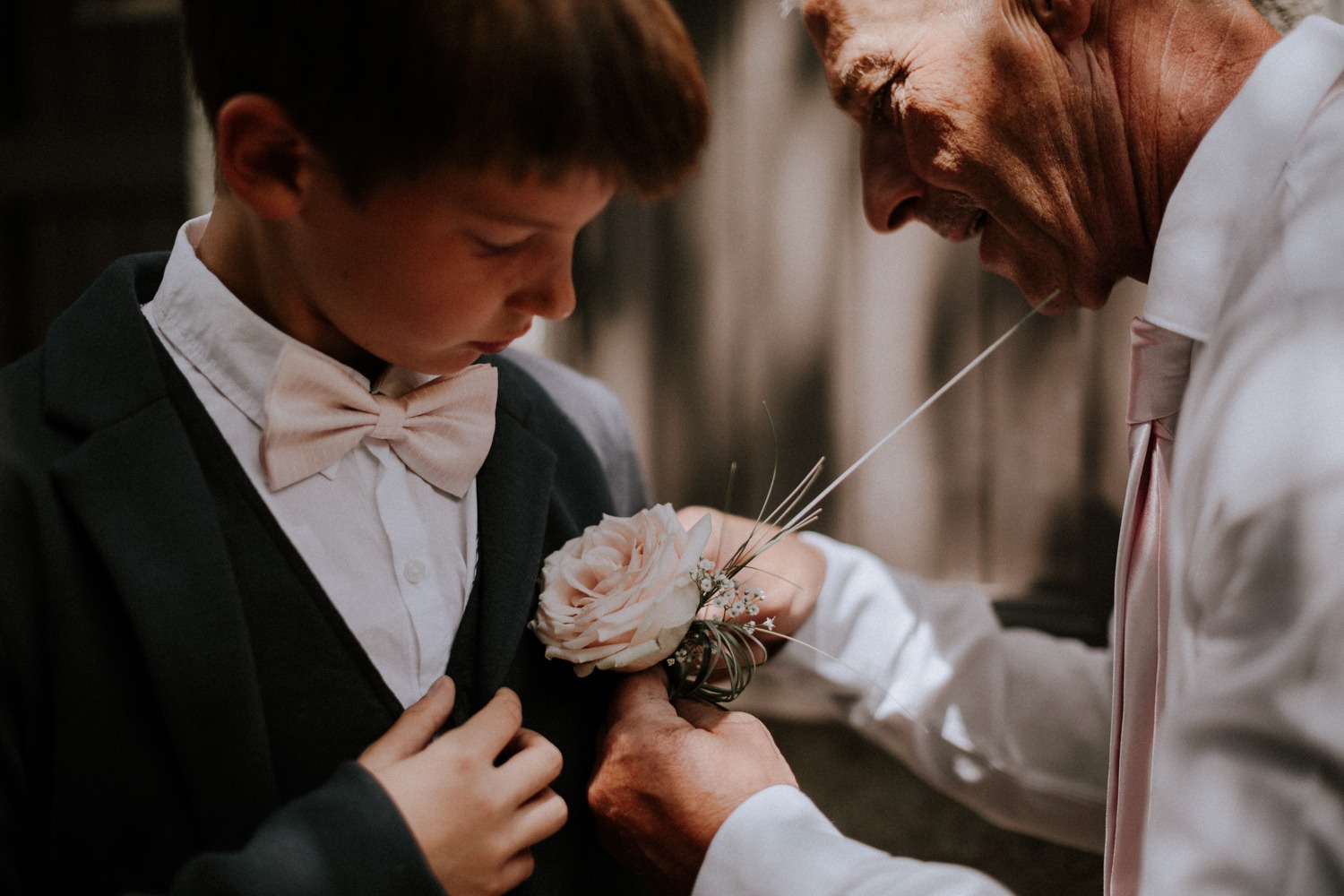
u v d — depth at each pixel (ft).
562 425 3.28
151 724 2.39
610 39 2.21
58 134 7.64
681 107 2.32
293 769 2.51
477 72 2.08
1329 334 2.33
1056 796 4.06
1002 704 4.10
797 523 3.16
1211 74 2.93
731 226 6.28
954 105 3.02
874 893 2.53
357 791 2.30
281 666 2.52
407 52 2.09
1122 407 5.72
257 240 2.57
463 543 2.85
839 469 6.24
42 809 2.38
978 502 6.01
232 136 2.26
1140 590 3.04
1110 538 5.78
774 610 3.85
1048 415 5.85
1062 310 3.42
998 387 5.93
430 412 2.78
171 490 2.46
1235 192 2.77
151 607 2.36
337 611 2.57
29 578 2.36
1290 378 2.33
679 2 6.21
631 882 3.14
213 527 2.47
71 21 7.55
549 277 2.42
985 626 4.20
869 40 3.11
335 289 2.41
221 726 2.38
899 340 6.08
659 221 6.38
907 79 3.08
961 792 4.17
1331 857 2.08
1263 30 2.94
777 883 2.62
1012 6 2.95
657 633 2.68
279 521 2.58
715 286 6.34
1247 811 2.16
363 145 2.17
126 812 2.36
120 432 2.49
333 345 2.69
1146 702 3.03
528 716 2.85
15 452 2.44
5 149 7.73
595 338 6.55
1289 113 2.73
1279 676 2.16
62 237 7.79
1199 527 2.43
